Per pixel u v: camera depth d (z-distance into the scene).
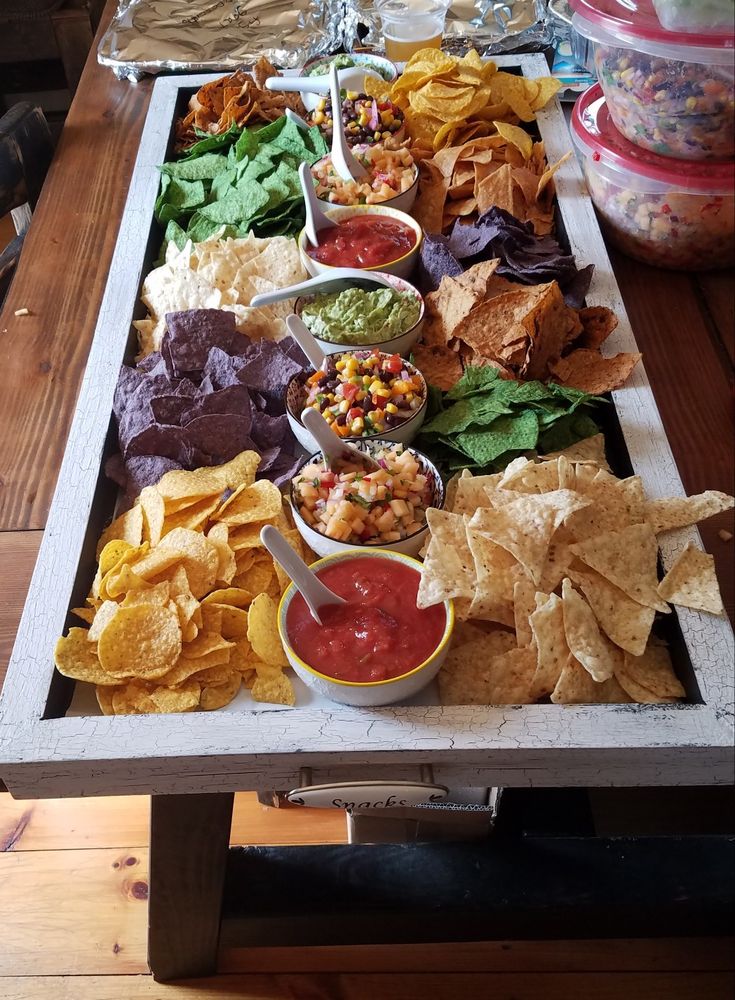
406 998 1.58
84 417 1.34
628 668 1.02
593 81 1.98
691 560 1.08
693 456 1.41
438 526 1.07
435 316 1.44
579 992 1.58
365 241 1.57
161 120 1.97
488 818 1.41
